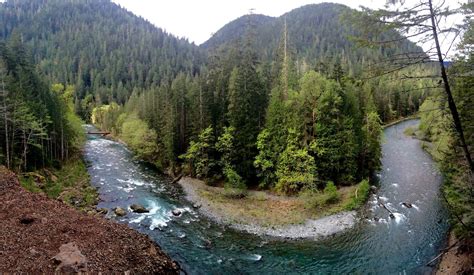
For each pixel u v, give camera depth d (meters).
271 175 40.59
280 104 41.22
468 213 18.19
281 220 33.06
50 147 51.84
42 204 24.22
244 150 42.41
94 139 86.56
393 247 27.33
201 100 46.59
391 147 60.88
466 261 21.80
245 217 33.88
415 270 23.83
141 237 23.17
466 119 17.59
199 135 45.16
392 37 9.56
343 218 33.00
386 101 71.06
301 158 39.03
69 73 154.88
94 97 142.62
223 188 42.91
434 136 40.66
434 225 30.44
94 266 17.12
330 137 40.44
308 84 41.19
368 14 9.16
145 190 42.53
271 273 23.72
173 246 26.98
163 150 56.38
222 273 23.38
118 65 166.38
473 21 8.70
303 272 23.94
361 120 43.59
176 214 34.34
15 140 43.59
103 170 52.28
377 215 33.44
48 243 18.25
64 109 62.59
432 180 42.75
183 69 172.75
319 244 28.34
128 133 72.81
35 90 54.19
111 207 35.38
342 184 41.00
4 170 29.08
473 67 10.84
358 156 42.41
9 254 16.39
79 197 37.22
